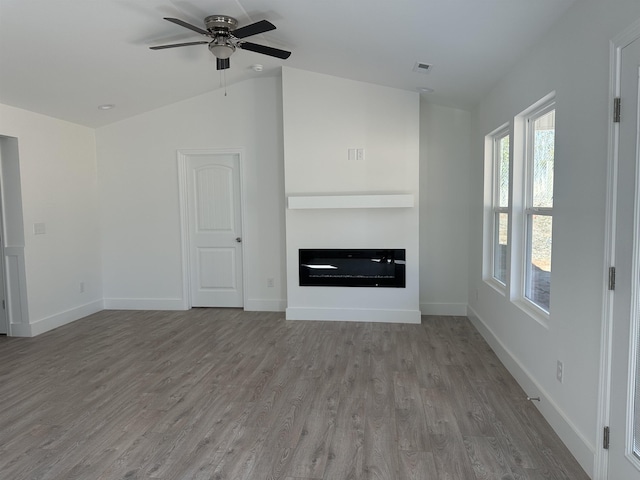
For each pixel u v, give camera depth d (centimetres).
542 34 264
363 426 257
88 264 531
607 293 191
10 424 264
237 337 433
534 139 315
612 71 186
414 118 467
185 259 546
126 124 541
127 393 306
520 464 218
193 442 242
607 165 190
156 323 488
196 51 396
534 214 311
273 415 272
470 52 317
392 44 335
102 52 360
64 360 373
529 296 325
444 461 221
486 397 294
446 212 500
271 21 328
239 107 525
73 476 212
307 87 477
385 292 483
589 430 208
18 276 441
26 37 313
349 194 479
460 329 453
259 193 529
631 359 176
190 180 545
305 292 495
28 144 444
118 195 549
